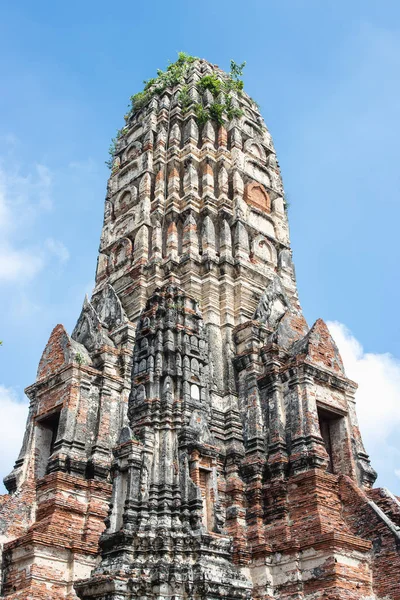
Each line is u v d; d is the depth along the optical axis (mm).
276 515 24875
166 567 18234
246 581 18938
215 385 29547
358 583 21922
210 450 21141
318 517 23438
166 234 36375
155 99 42969
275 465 26047
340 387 28891
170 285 25750
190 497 19859
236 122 41375
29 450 28828
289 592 22609
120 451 20688
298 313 34312
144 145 40625
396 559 22000
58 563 23531
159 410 21922
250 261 35469
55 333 31500
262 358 30047
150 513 19594
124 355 30938
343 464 27734
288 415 27438
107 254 38469
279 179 41594
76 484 26156
